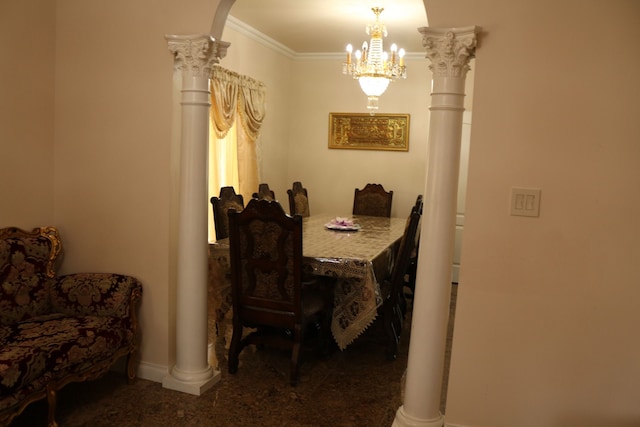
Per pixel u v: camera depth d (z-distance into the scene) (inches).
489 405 97.1
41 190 123.2
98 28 118.3
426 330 98.7
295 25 205.8
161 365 122.1
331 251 142.8
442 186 94.7
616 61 85.1
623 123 85.7
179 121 116.3
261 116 226.7
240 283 126.8
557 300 91.5
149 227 118.8
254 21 201.5
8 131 114.3
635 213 86.5
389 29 205.9
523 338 93.9
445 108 93.1
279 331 147.7
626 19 84.1
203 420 107.7
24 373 90.0
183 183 114.0
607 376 90.7
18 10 113.9
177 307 118.3
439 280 97.0
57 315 115.8
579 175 88.3
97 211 123.2
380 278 145.9
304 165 266.5
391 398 120.2
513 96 90.0
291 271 120.6
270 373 131.0
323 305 133.6
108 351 108.7
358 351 147.7
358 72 183.3
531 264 92.0
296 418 109.9
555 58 87.7
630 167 86.0
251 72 221.3
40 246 118.1
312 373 132.0
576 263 90.0
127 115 118.0
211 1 108.4
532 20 88.2
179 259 116.5
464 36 89.7
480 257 94.2
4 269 109.9
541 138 89.4
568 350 92.0
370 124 255.1
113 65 118.0
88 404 112.0
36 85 119.6
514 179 91.2
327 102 259.9
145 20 114.1
